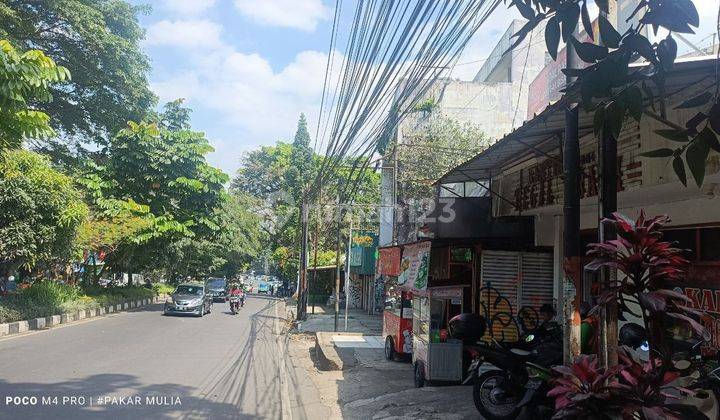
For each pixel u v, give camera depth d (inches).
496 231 486.6
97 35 842.2
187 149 1010.7
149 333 632.4
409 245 458.6
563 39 103.0
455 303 408.2
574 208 197.8
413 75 188.2
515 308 442.0
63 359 418.3
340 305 1408.7
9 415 253.0
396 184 789.2
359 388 376.8
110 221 904.3
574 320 190.5
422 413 294.4
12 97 335.9
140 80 963.3
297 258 1806.1
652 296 111.5
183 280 1796.3
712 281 288.8
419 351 376.8
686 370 121.0
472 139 807.1
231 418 274.1
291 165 1921.8
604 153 178.5
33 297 714.8
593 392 113.4
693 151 96.5
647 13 96.9
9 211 565.0
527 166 433.1
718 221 281.9
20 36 808.3
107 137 1039.6
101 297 928.9
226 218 1137.4
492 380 280.8
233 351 521.7
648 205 333.7
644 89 106.3
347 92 257.0
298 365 473.1
